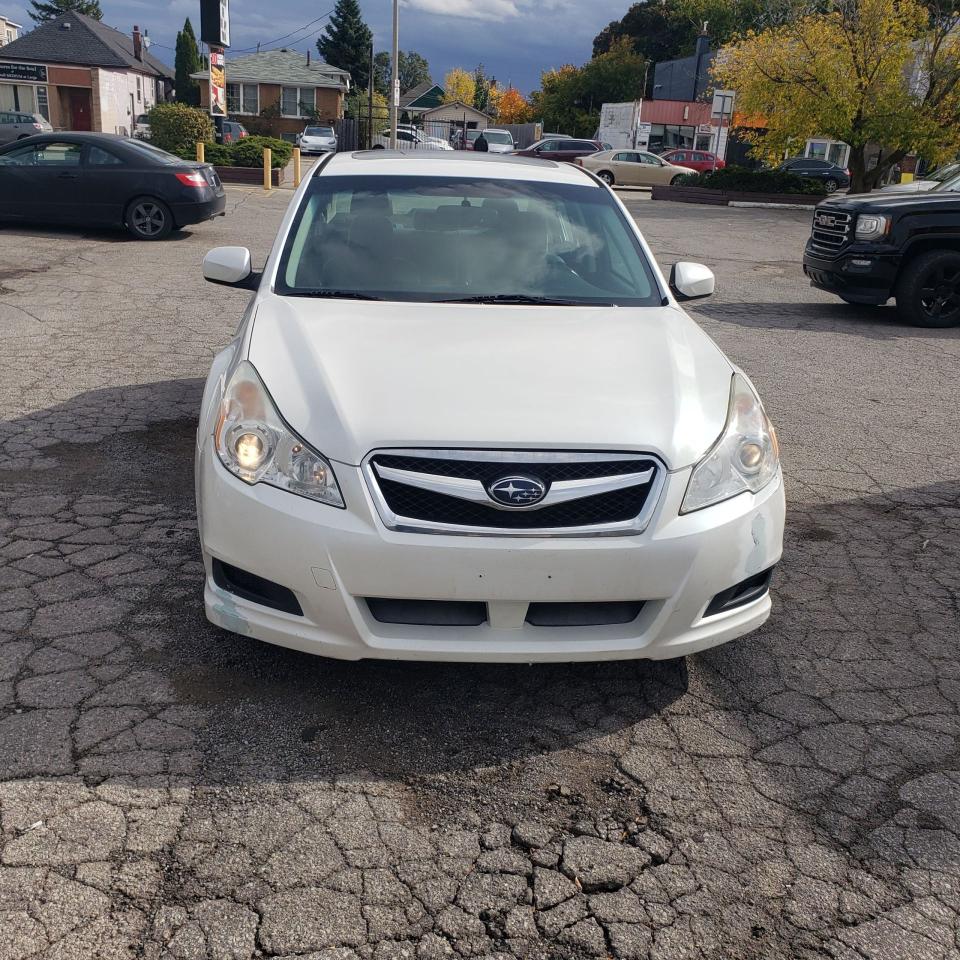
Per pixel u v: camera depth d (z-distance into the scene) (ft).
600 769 8.92
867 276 32.07
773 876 7.68
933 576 13.56
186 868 7.41
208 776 8.49
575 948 6.88
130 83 173.17
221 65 94.68
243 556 9.06
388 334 10.74
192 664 10.23
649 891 7.45
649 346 10.98
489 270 12.85
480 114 223.51
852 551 14.37
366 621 8.89
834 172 108.37
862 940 7.08
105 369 22.17
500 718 9.65
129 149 43.70
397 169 14.65
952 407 22.85
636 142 130.72
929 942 7.09
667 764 9.03
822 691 10.43
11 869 7.27
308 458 8.93
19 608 11.19
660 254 50.14
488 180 14.60
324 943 6.78
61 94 157.17
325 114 179.22
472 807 8.32
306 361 9.99
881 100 74.54
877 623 12.08
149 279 34.06
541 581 8.71
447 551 8.60
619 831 8.11
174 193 43.62
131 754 8.71
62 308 28.58
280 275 12.54
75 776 8.36
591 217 14.24
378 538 8.62
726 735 9.53
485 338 10.78
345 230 13.25
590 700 10.05
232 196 67.15
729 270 45.75
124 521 13.84
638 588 8.90
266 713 9.48
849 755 9.30
